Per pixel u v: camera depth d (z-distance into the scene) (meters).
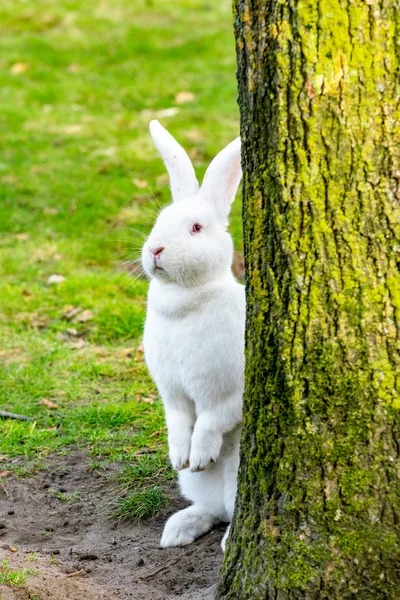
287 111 3.73
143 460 6.53
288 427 3.98
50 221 11.68
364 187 3.71
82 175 12.75
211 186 5.40
